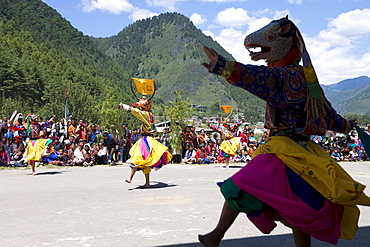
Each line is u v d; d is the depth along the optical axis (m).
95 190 7.86
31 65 124.25
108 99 61.25
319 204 2.53
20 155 15.02
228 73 2.49
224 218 2.63
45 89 115.50
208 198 6.62
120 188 8.16
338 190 2.49
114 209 5.66
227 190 2.57
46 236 4.17
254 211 2.59
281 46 2.87
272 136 2.82
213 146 18.06
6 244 3.87
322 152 2.79
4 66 111.00
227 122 15.00
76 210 5.64
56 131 15.73
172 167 14.67
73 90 56.06
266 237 4.10
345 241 3.98
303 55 2.75
